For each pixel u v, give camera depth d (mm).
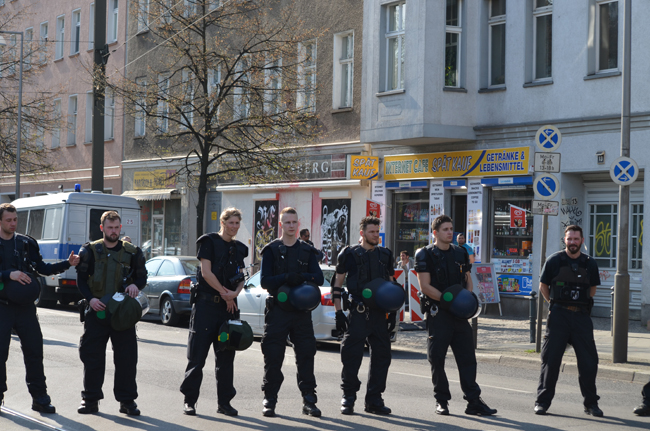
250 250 26625
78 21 37844
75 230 21375
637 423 7742
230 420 7492
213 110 21406
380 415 7887
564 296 8172
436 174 20656
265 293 14711
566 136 18219
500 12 20016
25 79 36125
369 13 21484
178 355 12234
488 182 19453
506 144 19328
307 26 24453
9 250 7516
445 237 8078
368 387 8016
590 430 7305
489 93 19781
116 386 7691
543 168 13156
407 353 13844
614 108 17391
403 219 21844
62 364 10844
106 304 7375
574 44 18156
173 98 21562
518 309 19062
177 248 30422
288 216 7902
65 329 15516
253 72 21766
